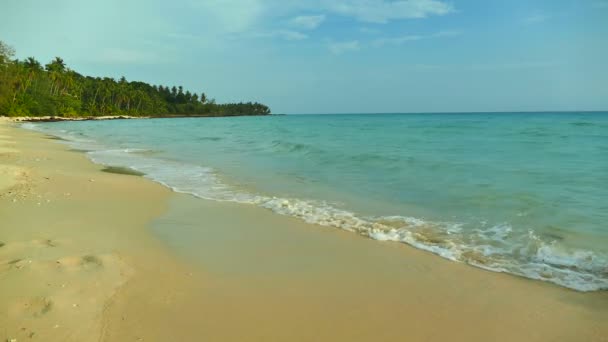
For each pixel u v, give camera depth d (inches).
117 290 180.5
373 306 175.5
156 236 271.6
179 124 2773.1
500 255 235.3
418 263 226.1
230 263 225.1
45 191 393.1
